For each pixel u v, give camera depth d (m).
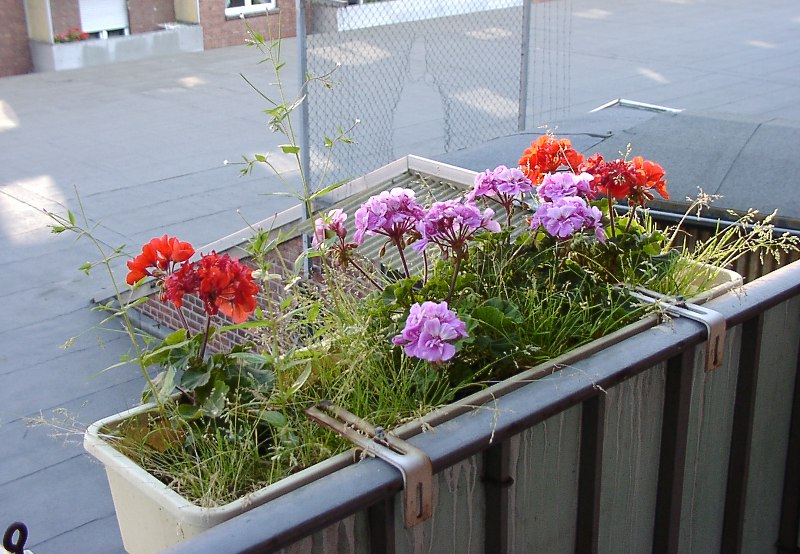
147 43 21.31
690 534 2.54
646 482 2.34
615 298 2.49
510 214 2.66
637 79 18.59
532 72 18.81
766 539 2.87
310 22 12.89
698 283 2.72
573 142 6.89
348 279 2.54
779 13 25.58
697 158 6.41
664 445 2.33
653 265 2.62
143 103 17.69
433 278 2.42
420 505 1.75
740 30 23.38
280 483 1.75
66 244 11.36
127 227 11.89
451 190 6.16
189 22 21.86
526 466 2.02
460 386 2.08
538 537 2.12
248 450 1.93
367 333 2.27
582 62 19.95
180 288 2.01
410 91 15.63
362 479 1.70
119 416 2.01
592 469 2.12
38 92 18.64
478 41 18.67
